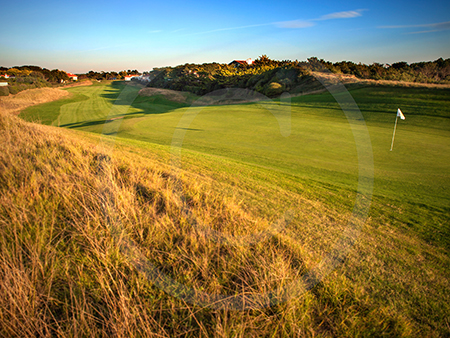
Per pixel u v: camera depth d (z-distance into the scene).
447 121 16.41
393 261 3.43
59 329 1.85
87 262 2.40
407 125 16.09
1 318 1.85
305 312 2.26
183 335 2.02
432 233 4.19
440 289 2.96
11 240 2.43
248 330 2.10
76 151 4.72
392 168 8.05
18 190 3.13
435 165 8.48
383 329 2.27
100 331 1.92
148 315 2.09
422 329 2.41
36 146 4.75
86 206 3.12
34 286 2.06
